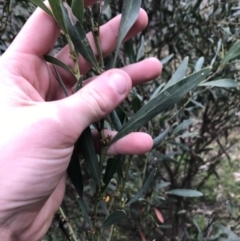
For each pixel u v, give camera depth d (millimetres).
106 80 151
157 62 210
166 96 147
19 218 185
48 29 188
